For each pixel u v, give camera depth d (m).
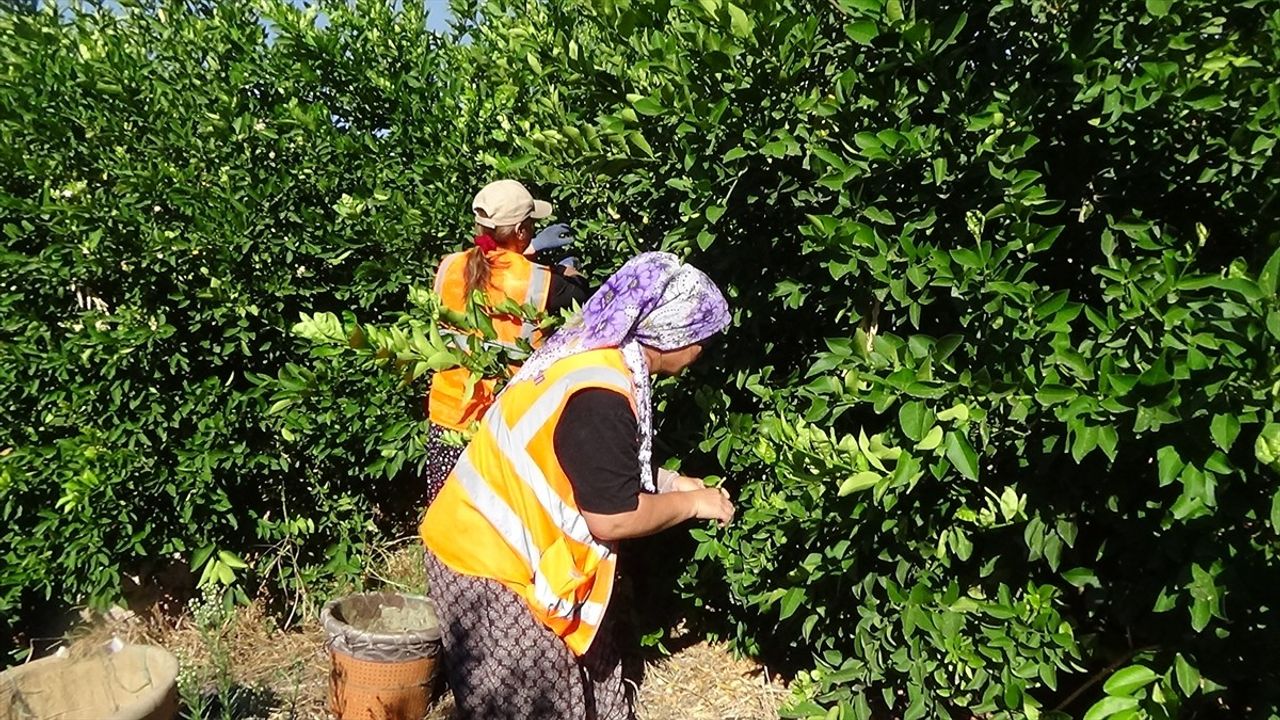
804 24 2.28
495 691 2.14
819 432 2.18
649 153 2.58
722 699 3.25
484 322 2.67
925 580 2.49
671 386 3.08
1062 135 2.36
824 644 3.14
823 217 2.17
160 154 3.68
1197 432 1.71
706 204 2.51
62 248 3.42
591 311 2.12
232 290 3.60
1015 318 2.00
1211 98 1.91
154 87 3.76
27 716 2.51
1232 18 2.05
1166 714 1.94
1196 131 2.14
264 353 3.87
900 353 2.13
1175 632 2.22
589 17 2.86
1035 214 2.19
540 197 3.85
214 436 3.58
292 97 3.88
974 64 2.28
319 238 3.80
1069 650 2.29
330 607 3.19
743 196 2.60
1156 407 1.70
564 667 2.15
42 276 3.45
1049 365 1.97
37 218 3.52
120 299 3.64
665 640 3.59
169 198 3.53
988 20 2.17
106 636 2.80
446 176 3.90
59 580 3.56
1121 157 2.25
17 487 3.38
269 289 3.68
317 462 3.82
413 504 4.39
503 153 3.89
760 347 3.01
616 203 3.32
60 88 3.61
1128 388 1.74
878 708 3.00
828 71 2.31
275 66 3.90
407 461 4.14
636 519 1.99
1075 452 1.79
